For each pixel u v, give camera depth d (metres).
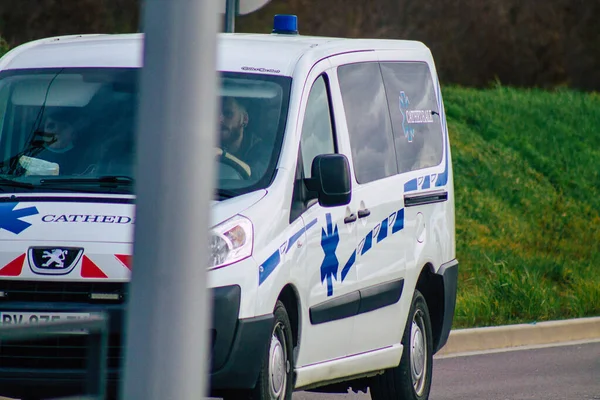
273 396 21.28
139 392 9.45
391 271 25.81
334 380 24.03
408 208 26.66
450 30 87.00
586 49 90.56
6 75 23.91
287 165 22.25
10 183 21.86
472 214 62.03
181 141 9.41
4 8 68.25
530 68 88.56
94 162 22.36
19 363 19.72
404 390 27.00
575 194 69.25
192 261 9.48
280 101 23.00
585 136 77.00
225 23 34.12
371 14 83.88
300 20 80.75
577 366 36.31
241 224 20.69
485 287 48.19
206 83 9.49
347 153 24.47
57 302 19.66
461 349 39.69
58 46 24.67
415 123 27.95
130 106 23.11
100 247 19.80
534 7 89.69
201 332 9.55
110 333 19.48
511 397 30.47
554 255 59.66
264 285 20.70
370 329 25.12
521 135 74.25
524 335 41.56
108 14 70.88
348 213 24.05
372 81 26.34
